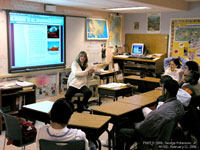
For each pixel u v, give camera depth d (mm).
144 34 7848
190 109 3127
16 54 5117
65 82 6230
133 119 3510
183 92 3373
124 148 3197
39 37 5523
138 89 6238
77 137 2020
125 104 3621
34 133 3000
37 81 5566
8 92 4461
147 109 3375
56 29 5879
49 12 5676
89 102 6227
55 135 1958
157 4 5414
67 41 6219
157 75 6797
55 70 5902
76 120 2859
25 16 5164
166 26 7383
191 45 6949
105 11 7289
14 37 5031
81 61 5285
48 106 3451
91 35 6863
